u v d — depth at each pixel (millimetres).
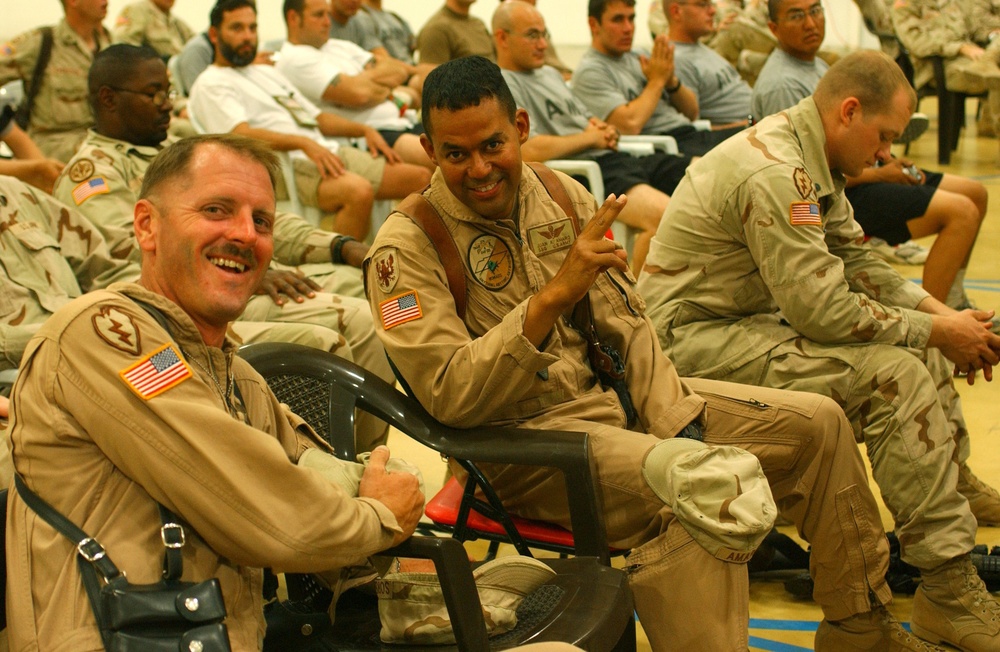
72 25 5238
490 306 1918
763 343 2305
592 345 2018
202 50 5902
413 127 5266
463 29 6352
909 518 2141
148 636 1209
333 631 1628
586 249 1654
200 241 1377
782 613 2293
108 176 2943
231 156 1405
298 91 5160
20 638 1252
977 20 7500
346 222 4551
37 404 1291
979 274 4969
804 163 2365
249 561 1325
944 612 2133
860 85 2307
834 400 2188
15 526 1300
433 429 1834
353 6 6465
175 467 1273
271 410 1594
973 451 3092
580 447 1725
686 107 5262
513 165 1855
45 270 2480
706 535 1625
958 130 8125
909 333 2248
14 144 4051
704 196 2336
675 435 1951
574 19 9773
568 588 1615
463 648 1414
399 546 1461
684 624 1661
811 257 2201
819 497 1982
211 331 1452
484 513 1910
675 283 2410
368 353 2873
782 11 4215
